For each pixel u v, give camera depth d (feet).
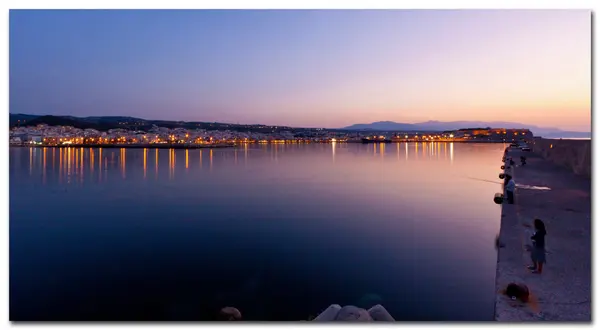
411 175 110.22
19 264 35.37
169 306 25.43
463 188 77.92
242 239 43.73
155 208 68.54
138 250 40.14
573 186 51.08
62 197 83.82
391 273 29.07
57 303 26.08
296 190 88.12
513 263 21.31
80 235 48.03
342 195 77.56
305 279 29.22
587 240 25.20
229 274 31.30
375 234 43.34
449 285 25.77
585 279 18.92
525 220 31.30
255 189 92.58
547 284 18.47
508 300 16.99
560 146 83.30
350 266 31.73
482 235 38.93
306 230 47.39
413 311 22.44
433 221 47.37
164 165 178.60
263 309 24.32
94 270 33.32
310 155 266.57
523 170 74.38
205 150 385.91
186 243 42.75
